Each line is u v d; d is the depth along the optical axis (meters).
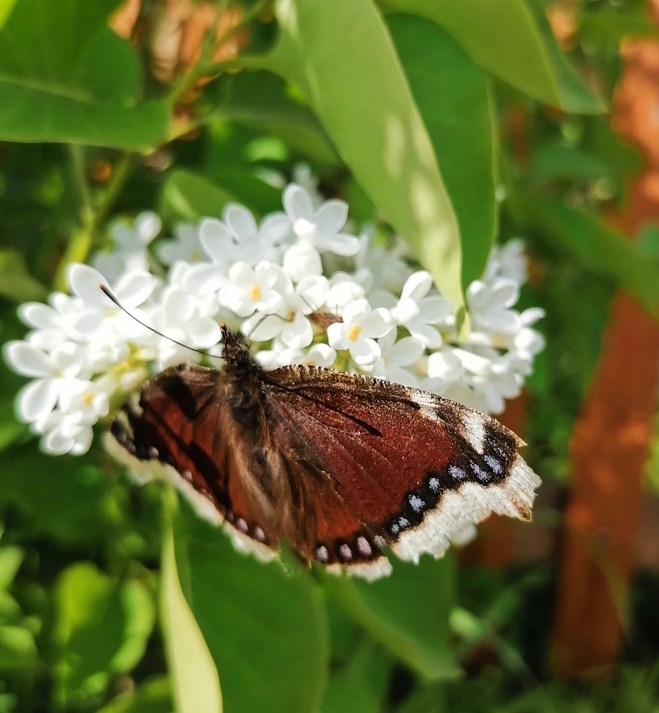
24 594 0.20
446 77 0.16
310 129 0.20
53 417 0.16
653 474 0.38
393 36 0.16
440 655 0.19
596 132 0.25
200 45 0.22
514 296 0.17
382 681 0.23
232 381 0.16
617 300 0.27
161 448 0.17
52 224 0.21
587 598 0.31
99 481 0.20
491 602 0.28
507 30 0.15
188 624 0.15
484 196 0.16
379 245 0.18
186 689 0.15
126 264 0.17
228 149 0.22
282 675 0.17
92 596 0.19
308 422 0.16
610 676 0.32
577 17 0.22
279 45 0.16
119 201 0.22
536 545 0.31
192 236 0.18
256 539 0.17
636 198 0.26
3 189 0.22
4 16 0.15
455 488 0.15
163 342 0.16
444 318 0.16
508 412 0.27
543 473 0.35
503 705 0.30
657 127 0.26
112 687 0.23
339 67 0.15
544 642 0.33
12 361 0.16
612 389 0.28
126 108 0.16
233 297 0.16
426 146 0.15
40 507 0.19
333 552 0.16
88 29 0.16
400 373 0.16
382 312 0.15
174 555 0.17
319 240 0.16
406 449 0.16
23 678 0.21
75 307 0.16
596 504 0.29
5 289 0.18
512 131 0.26
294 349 0.16
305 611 0.17
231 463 0.17
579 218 0.21
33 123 0.15
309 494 0.16
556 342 0.30
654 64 0.25
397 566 0.19
